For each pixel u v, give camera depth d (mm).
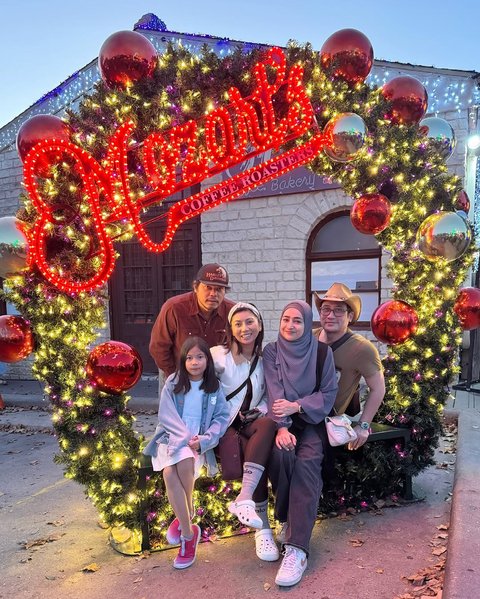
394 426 3242
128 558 2723
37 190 2646
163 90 2836
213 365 2648
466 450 3709
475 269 5777
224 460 2658
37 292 2689
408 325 3039
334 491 3115
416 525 2916
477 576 2076
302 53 2947
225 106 2824
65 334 2805
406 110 3166
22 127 2727
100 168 2631
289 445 2525
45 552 2846
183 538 2561
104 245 2625
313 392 2715
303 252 6703
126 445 2871
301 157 2967
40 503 3643
